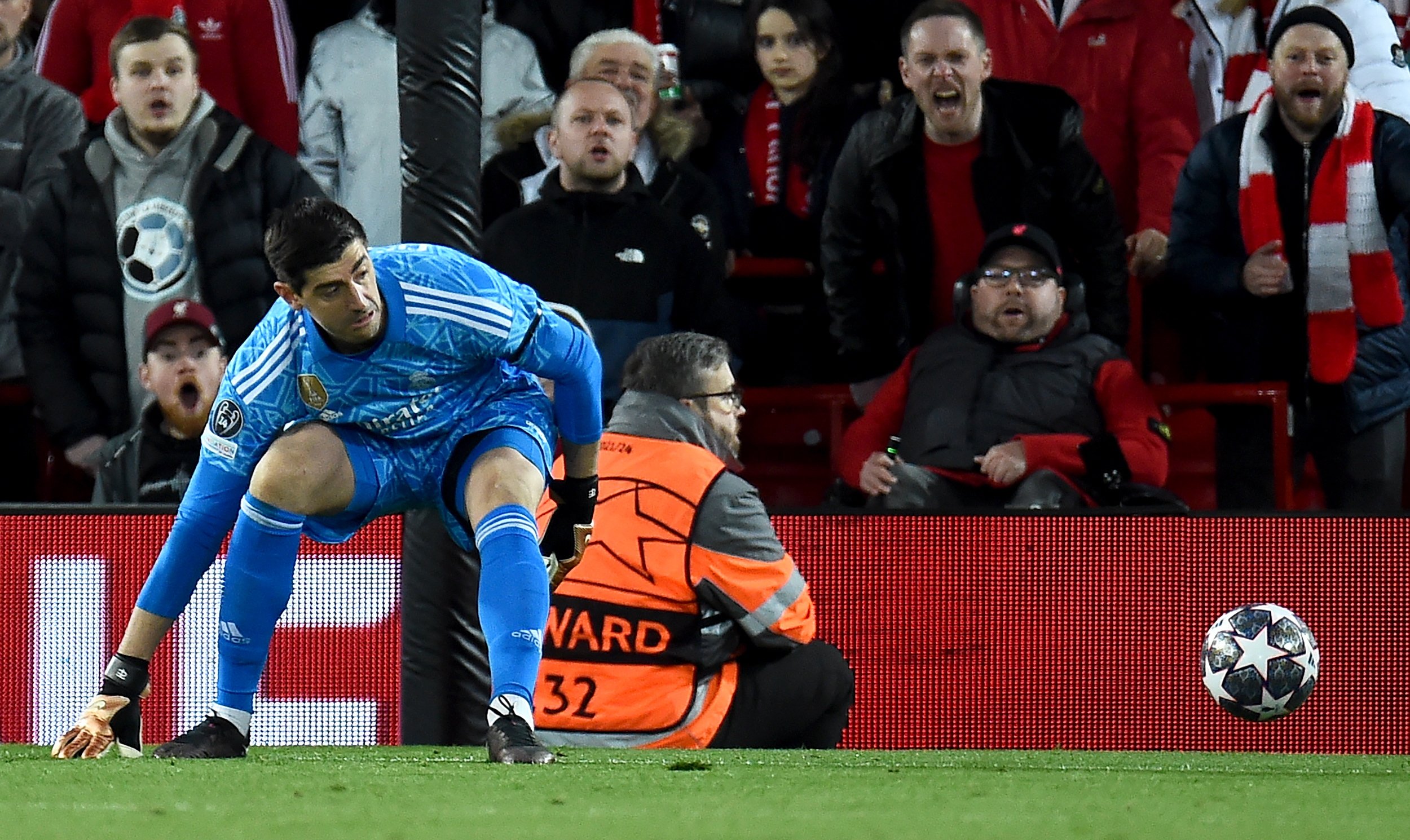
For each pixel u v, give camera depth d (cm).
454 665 1588
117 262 2106
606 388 2066
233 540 1208
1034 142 2120
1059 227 2134
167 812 789
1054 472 1934
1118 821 787
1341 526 1819
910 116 2131
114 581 1828
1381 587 1814
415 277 1139
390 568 1822
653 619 1538
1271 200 2078
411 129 1559
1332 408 2092
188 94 2103
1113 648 1825
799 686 1591
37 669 1834
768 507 1848
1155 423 1977
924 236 2153
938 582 1834
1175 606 1827
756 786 984
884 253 2162
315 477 1173
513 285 1186
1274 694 1534
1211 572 1827
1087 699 1823
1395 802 924
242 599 1214
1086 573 1828
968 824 768
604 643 1534
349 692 1819
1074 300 2036
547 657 1540
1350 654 1814
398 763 1195
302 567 1823
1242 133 2106
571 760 1248
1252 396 2080
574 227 2078
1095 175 2117
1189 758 1542
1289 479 2086
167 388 2022
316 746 1700
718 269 2133
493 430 1207
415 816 781
